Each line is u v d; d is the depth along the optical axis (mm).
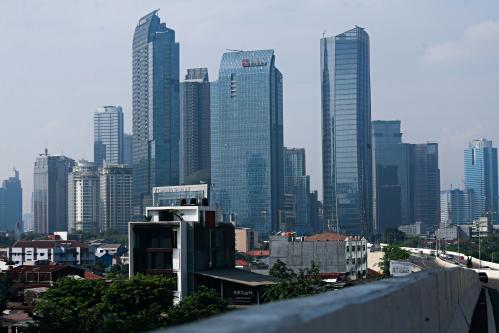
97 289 51625
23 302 78750
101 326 37938
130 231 72875
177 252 71875
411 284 11883
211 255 76625
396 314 9992
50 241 192750
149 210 78375
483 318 27109
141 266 72438
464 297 27578
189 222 73250
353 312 7562
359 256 119812
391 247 145000
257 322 5227
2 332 55094
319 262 108500
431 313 14406
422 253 186250
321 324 6336
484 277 71438
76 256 186250
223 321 5188
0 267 155500
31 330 42719
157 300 51969
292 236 122812
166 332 4652
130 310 51000
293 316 5805
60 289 51750
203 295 51688
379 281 11648
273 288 62781
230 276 70750
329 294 8156
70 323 42500
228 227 80625
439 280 16797
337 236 157875
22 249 184375
